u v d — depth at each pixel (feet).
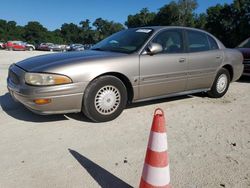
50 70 13.00
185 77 17.52
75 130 13.48
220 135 13.35
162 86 16.43
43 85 12.89
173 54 16.72
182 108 17.63
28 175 9.56
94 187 8.96
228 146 12.13
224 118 15.90
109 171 9.89
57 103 13.14
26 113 15.76
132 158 10.86
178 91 17.54
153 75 15.79
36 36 305.53
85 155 11.02
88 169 10.00
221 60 19.84
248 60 27.25
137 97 15.62
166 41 16.76
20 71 13.85
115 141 12.37
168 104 18.40
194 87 18.48
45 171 9.82
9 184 9.05
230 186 9.18
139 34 16.66
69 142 12.16
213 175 9.78
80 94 13.56
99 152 11.30
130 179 9.45
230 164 10.55
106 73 14.34
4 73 32.42
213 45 19.76
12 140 12.26
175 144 12.21
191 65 17.71
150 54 15.65
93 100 13.99
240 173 9.95
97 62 13.98
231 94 22.18
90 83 13.80
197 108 17.75
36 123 14.28
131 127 14.06
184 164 10.49
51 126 13.91
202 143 12.39
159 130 8.30
